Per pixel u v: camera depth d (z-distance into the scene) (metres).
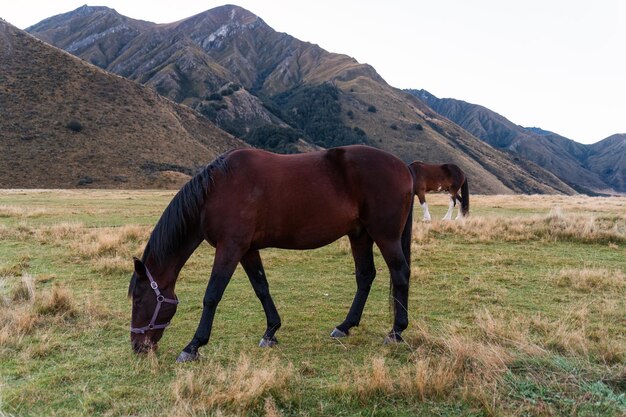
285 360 4.30
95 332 5.06
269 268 8.83
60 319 5.43
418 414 3.20
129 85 84.38
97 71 82.31
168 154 70.50
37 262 9.10
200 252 10.34
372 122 156.75
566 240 11.82
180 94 172.12
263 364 4.02
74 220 15.88
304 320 5.64
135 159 65.88
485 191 117.56
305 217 4.50
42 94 70.81
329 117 155.75
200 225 4.47
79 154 62.78
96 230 12.47
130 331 4.74
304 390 3.57
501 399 3.33
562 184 170.00
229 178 4.37
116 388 3.61
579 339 4.39
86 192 36.38
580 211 19.44
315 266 9.00
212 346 4.70
